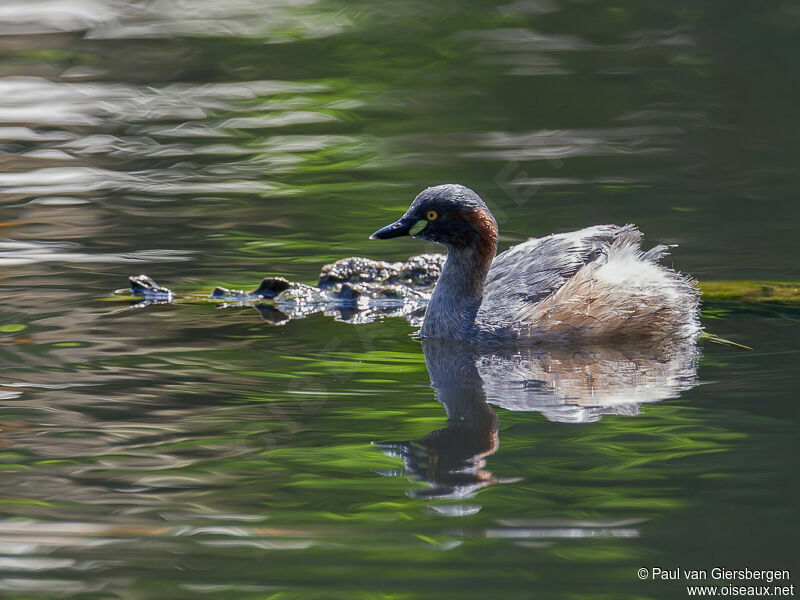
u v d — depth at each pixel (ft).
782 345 41.86
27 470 31.04
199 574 25.82
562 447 32.50
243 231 57.88
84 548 26.96
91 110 84.38
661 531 27.45
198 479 30.60
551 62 93.81
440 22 106.22
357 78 91.61
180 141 76.69
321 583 25.40
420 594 24.90
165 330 44.32
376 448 32.71
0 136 77.66
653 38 98.94
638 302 43.88
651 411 35.29
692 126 77.46
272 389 37.68
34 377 38.34
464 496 29.50
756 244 54.08
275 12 111.34
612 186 64.54
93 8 114.32
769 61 91.97
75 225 58.65
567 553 26.55
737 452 31.73
